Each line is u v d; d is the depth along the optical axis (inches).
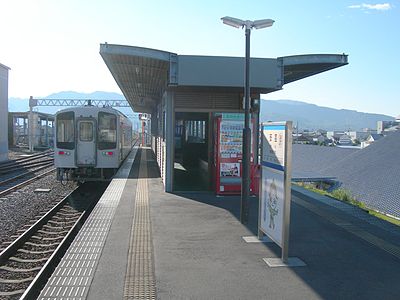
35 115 1672.0
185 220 326.6
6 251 283.7
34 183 642.2
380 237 286.5
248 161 322.0
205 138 666.8
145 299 178.1
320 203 415.5
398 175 968.3
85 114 594.9
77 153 594.2
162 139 573.6
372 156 1216.8
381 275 211.3
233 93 463.8
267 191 257.9
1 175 720.3
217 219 331.9
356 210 383.2
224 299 179.5
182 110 459.5
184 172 658.2
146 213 351.3
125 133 799.1
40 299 176.9
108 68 489.4
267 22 322.7
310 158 1529.3
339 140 4099.4
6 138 986.1
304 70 493.7
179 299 178.7
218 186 437.4
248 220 327.9
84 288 188.7
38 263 278.5
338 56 437.1
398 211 759.7
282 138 230.5
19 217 404.5
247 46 326.0
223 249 251.4
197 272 211.3
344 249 256.1
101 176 606.9
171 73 410.0
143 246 255.9
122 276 203.9
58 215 430.3
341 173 1170.0
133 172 687.1
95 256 234.1
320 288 193.2
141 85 656.4
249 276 207.0
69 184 642.8
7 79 985.5
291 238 280.2
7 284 236.7
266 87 426.0
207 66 411.5
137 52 392.8
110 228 298.5
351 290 191.2
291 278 205.2
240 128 437.4
